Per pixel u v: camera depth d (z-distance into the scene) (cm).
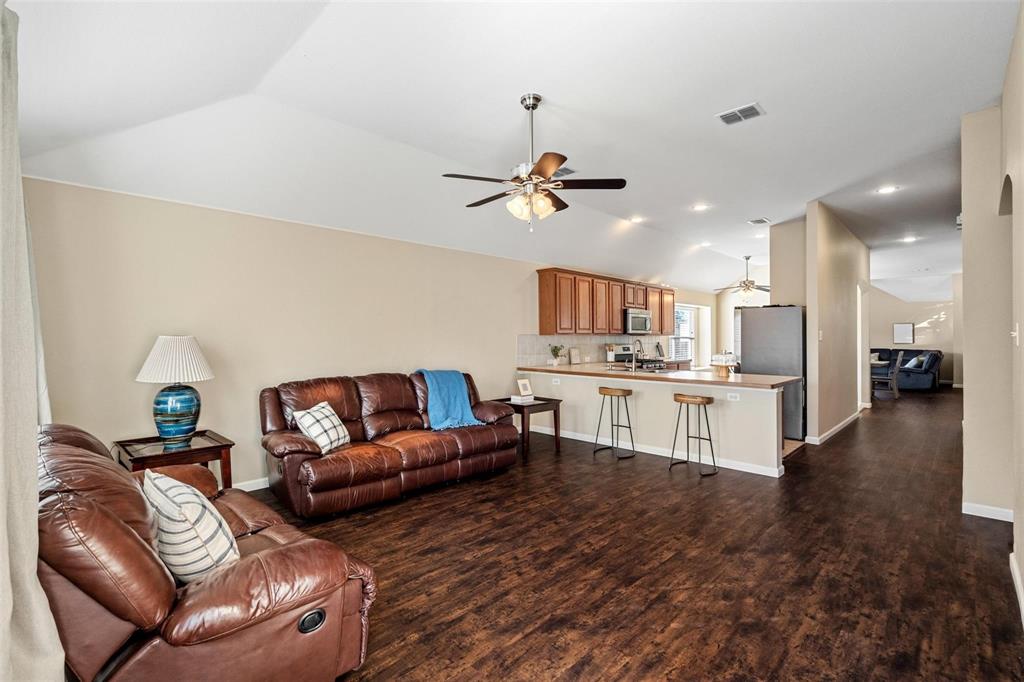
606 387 514
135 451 301
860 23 224
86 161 301
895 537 293
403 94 290
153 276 345
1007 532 297
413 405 452
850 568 255
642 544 288
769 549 279
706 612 217
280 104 305
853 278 683
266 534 210
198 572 158
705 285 962
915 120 326
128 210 335
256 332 396
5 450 111
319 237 434
